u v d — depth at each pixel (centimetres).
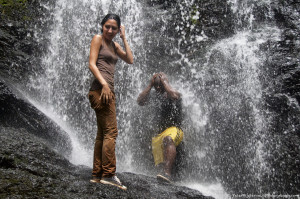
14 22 681
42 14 730
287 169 502
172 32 739
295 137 513
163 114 565
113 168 322
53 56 689
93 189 286
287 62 575
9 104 454
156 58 693
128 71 671
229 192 536
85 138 623
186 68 656
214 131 571
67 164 378
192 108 590
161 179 432
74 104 652
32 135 443
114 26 347
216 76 611
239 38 671
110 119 326
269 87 570
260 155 533
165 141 500
